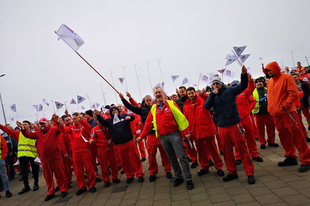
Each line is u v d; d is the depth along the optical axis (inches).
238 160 205.0
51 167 205.8
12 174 338.6
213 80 157.5
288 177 145.6
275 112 164.7
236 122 153.5
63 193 203.0
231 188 146.9
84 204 171.6
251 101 216.2
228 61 176.1
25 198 221.5
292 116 156.8
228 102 155.3
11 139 343.6
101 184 221.8
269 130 231.5
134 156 203.6
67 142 243.1
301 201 112.6
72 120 205.3
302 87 255.8
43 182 279.1
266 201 119.8
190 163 236.5
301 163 153.9
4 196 243.6
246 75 148.1
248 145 196.2
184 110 195.6
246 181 153.9
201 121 180.5
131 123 228.1
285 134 165.2
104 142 210.7
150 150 199.5
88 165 202.1
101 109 337.7
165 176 205.6
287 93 159.8
